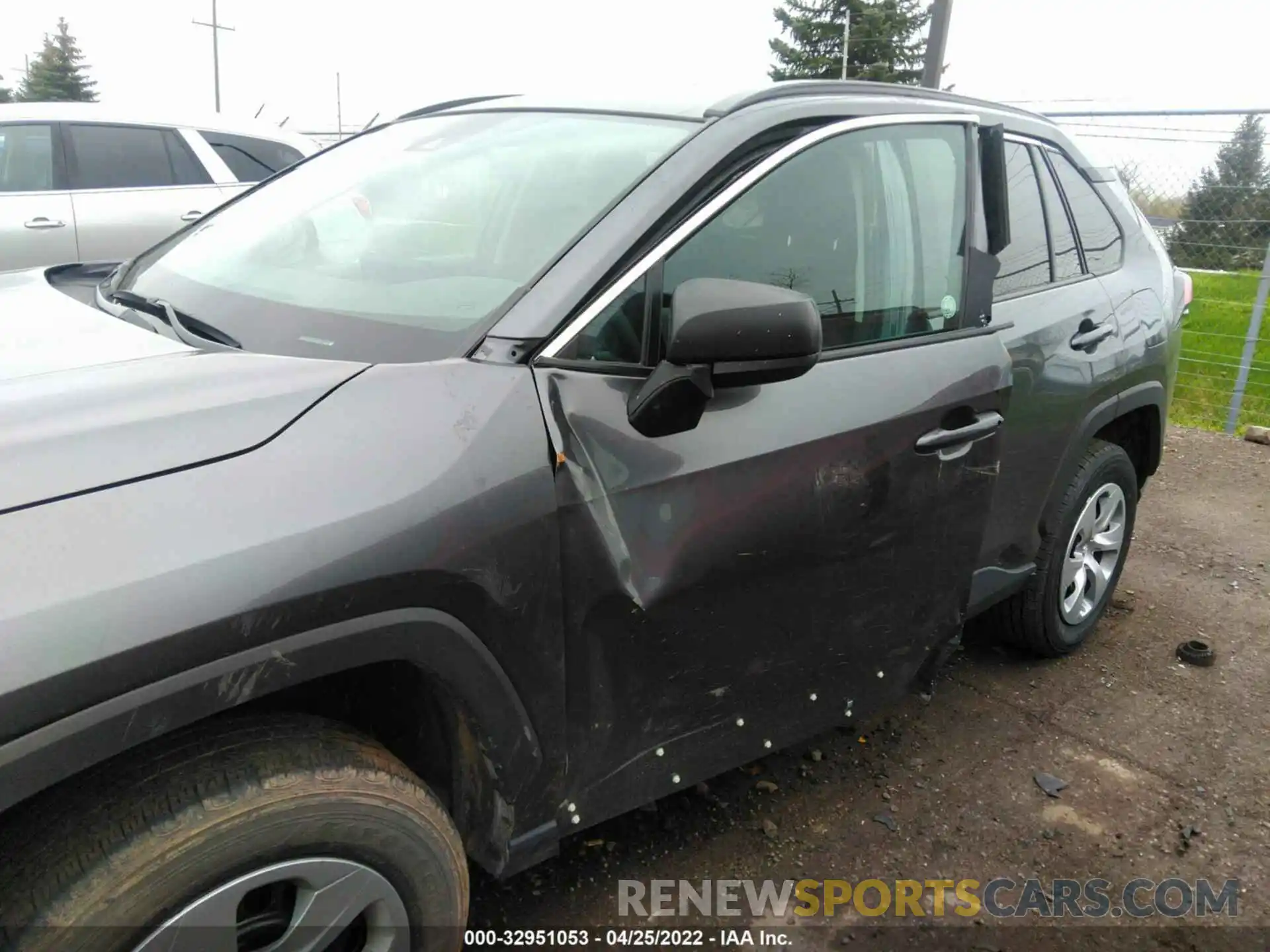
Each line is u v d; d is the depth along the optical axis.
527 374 1.69
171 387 1.53
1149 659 3.60
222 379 1.57
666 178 1.94
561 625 1.70
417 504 1.48
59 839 1.29
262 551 1.34
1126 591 4.20
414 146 2.62
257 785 1.39
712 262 1.95
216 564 1.31
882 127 2.36
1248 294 7.09
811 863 2.44
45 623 1.20
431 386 1.62
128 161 6.48
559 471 1.65
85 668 1.20
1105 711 3.23
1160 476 5.93
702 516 1.85
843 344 2.18
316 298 2.03
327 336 1.86
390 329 1.83
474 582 1.54
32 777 1.19
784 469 1.96
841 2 36.41
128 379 1.56
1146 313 3.39
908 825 2.60
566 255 1.85
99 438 1.38
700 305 1.66
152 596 1.26
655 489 1.78
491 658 1.61
